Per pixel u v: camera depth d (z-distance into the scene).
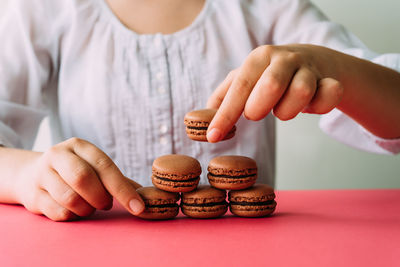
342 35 0.73
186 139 0.69
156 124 0.68
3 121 0.67
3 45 0.69
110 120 0.69
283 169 1.15
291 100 0.40
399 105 0.53
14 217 0.44
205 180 0.69
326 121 0.68
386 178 1.14
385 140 0.58
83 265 0.32
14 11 0.71
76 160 0.43
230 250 0.34
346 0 1.12
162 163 0.45
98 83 0.69
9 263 0.32
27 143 0.72
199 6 0.74
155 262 0.32
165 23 0.72
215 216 0.44
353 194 0.55
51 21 0.71
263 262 0.32
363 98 0.51
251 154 0.72
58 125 0.77
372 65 0.52
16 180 0.48
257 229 0.40
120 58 0.69
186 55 0.70
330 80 0.41
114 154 0.69
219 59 0.71
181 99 0.69
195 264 0.31
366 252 0.33
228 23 0.73
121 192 0.42
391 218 0.43
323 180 1.15
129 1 0.72
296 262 0.32
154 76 0.69
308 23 0.74
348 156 1.14
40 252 0.34
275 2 0.75
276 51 0.42
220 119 0.41
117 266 0.31
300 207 0.49
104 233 0.39
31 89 0.71
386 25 1.12
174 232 0.39
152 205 0.43
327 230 0.39
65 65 0.71
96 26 0.71
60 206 0.43
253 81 0.41
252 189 0.45
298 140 1.14
